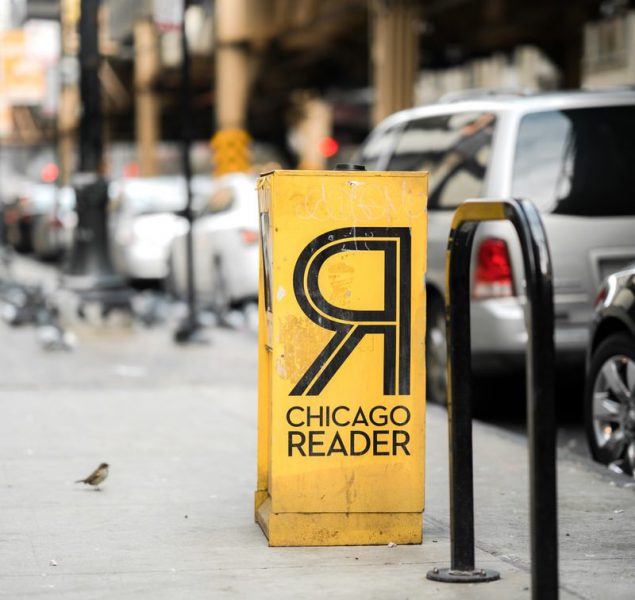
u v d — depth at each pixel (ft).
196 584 18.38
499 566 19.35
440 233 35.27
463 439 18.35
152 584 18.38
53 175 164.66
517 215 15.64
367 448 20.24
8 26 150.92
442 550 20.15
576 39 125.70
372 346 20.04
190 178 52.75
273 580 18.57
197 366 44.65
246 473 26.12
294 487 20.24
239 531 21.35
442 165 36.47
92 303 59.00
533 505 15.30
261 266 21.47
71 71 94.53
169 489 24.59
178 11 52.54
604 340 27.40
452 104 37.40
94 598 17.70
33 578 18.63
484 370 33.55
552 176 33.71
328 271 19.88
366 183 19.92
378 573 18.92
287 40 150.00
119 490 24.48
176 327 59.00
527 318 15.39
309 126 209.56
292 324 19.88
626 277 27.02
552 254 33.17
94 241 59.62
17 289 73.41
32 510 22.85
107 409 34.58
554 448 15.25
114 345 51.83
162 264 79.15
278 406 20.04
